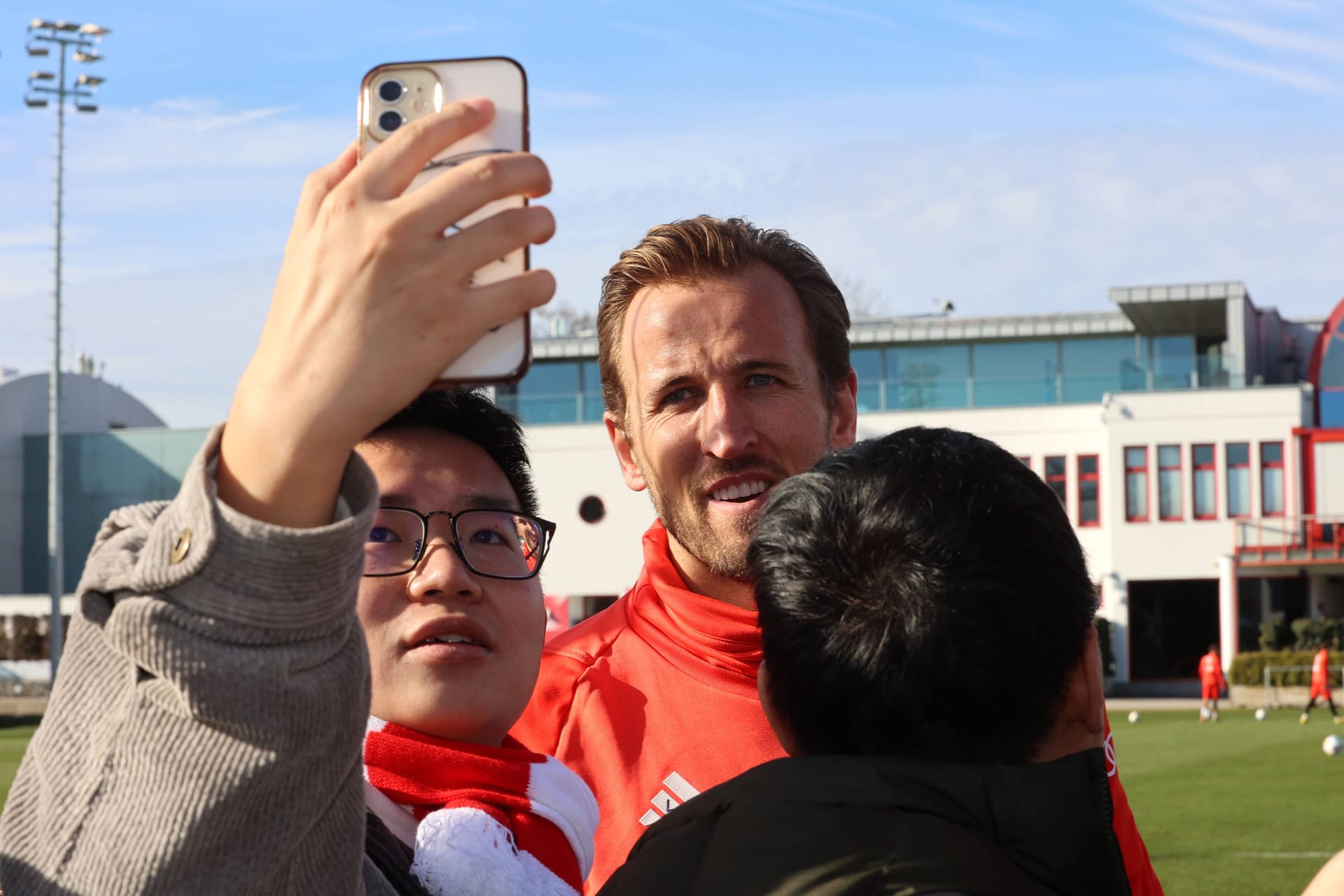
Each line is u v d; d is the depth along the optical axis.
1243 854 9.94
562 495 38.75
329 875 1.20
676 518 2.86
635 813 2.75
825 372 2.89
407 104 1.20
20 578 46.91
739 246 2.79
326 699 1.11
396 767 1.79
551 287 1.09
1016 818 1.37
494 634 1.85
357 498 1.12
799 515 1.55
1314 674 27.88
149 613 1.07
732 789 1.51
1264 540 35.97
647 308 2.84
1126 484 36.78
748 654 2.82
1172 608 37.53
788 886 1.34
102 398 51.44
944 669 1.40
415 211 1.03
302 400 1.04
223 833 1.10
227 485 1.09
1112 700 35.28
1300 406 36.03
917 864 1.32
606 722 2.86
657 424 2.83
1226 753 19.06
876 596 1.44
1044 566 1.45
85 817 1.12
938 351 38.28
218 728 1.09
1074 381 37.78
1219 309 38.09
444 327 1.05
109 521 1.27
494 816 1.78
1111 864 1.41
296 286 1.06
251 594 1.07
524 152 1.17
